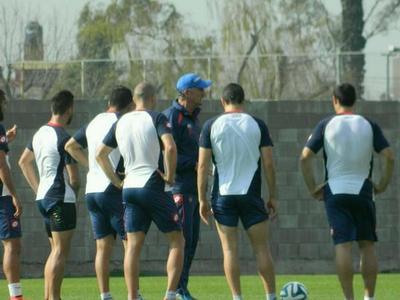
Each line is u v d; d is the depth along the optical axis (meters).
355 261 57.81
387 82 66.62
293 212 58.66
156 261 57.94
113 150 35.44
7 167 35.81
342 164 33.34
